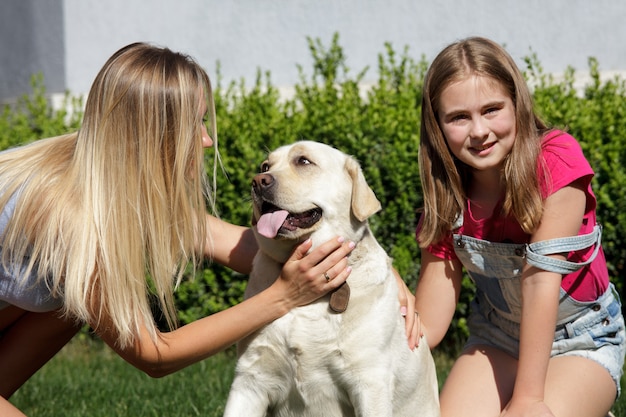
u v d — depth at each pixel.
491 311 3.62
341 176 3.31
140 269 3.00
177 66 3.02
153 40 8.00
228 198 5.76
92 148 2.93
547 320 3.17
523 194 3.15
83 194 2.92
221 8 7.90
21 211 2.90
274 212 3.22
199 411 4.50
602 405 3.32
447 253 3.62
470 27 7.49
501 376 3.46
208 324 3.11
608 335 3.46
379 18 7.63
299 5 7.77
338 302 3.14
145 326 3.05
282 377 3.26
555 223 3.18
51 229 2.87
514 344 3.54
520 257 3.32
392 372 3.23
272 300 3.13
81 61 8.02
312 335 3.14
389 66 7.57
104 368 5.75
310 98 6.09
